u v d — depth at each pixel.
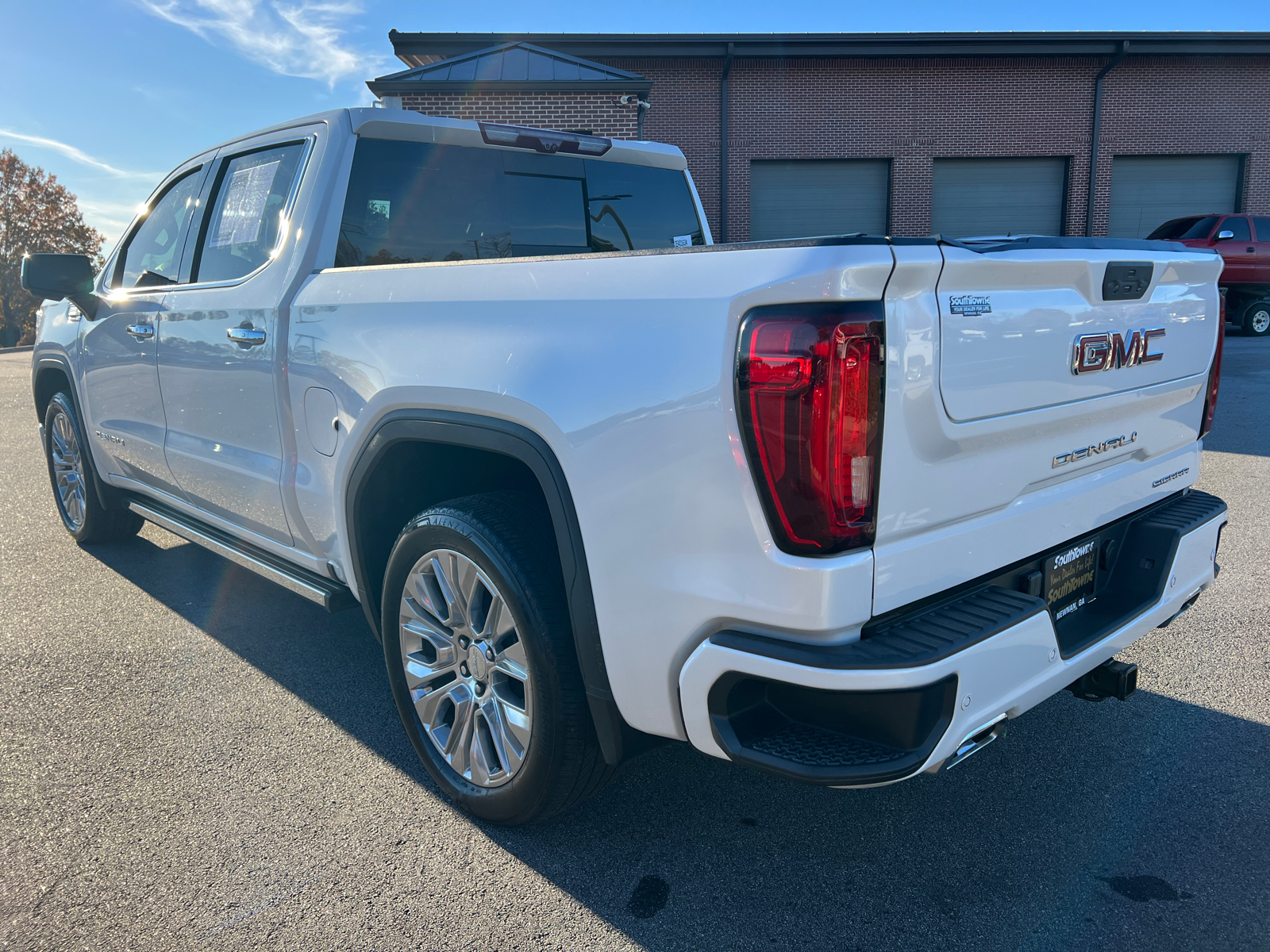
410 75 15.23
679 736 1.80
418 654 2.45
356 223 2.92
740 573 1.60
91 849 2.23
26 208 58.97
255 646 3.55
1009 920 1.94
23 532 5.34
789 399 1.49
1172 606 2.33
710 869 2.14
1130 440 2.26
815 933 1.91
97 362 4.04
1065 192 22.34
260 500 2.98
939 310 1.61
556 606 2.02
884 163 21.92
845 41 20.53
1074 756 2.63
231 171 3.34
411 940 1.91
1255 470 6.17
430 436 2.17
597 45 20.05
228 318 3.01
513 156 3.35
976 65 21.41
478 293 2.11
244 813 2.39
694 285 1.66
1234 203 22.78
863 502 1.53
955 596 1.80
